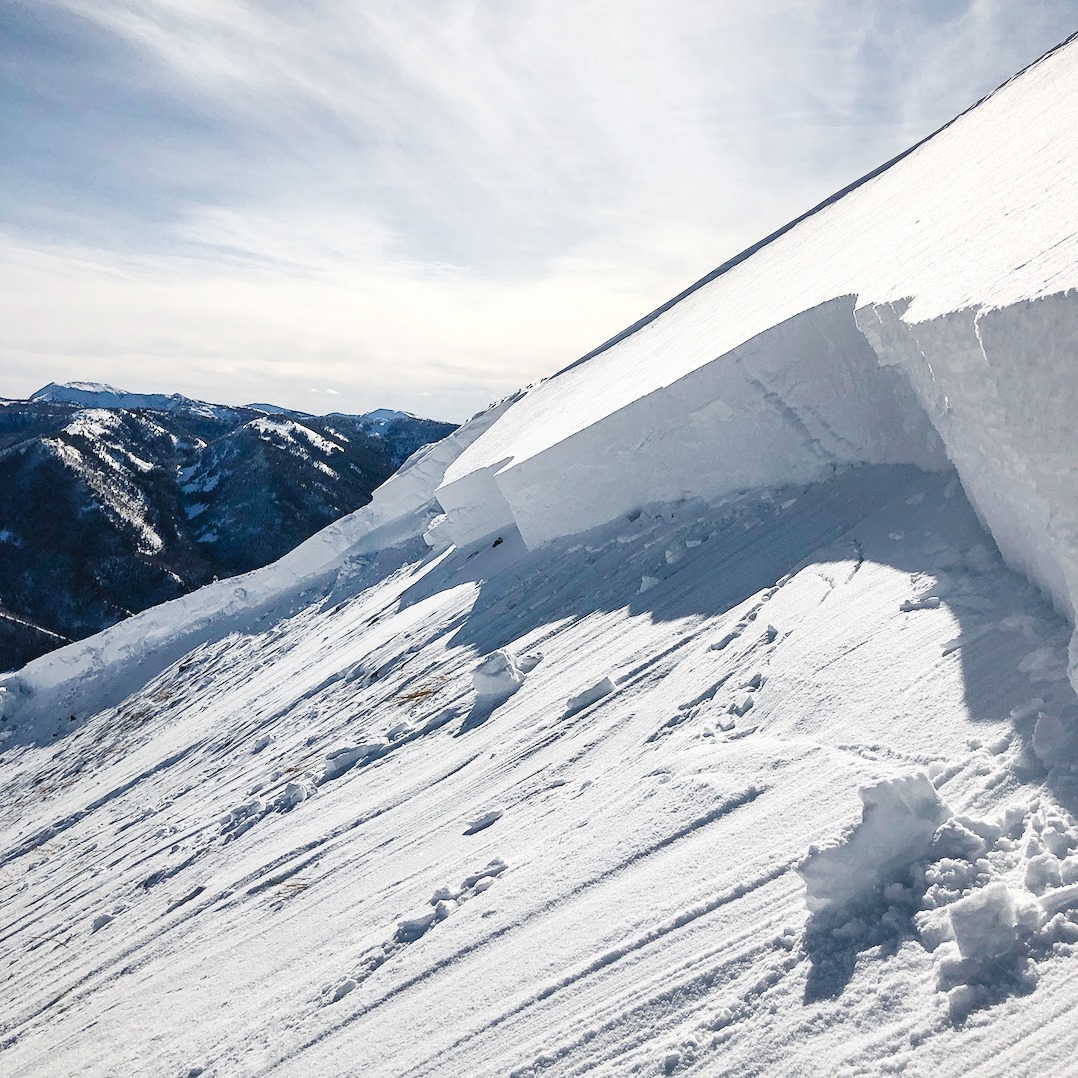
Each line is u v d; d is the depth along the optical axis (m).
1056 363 2.09
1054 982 1.75
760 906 2.45
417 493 25.69
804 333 6.29
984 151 6.68
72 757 20.98
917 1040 1.79
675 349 10.47
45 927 8.32
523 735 5.69
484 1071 2.46
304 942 4.37
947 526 4.24
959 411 2.92
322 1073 2.97
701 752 3.67
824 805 2.73
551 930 3.01
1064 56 8.89
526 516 10.59
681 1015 2.23
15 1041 5.62
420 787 5.88
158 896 7.16
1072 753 2.25
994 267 2.74
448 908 3.70
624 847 3.27
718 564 6.45
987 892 1.88
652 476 8.66
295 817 6.96
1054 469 2.23
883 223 7.23
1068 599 2.62
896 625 3.59
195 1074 3.53
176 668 24.39
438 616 11.75
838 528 5.45
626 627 6.54
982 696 2.75
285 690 14.29
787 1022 2.01
